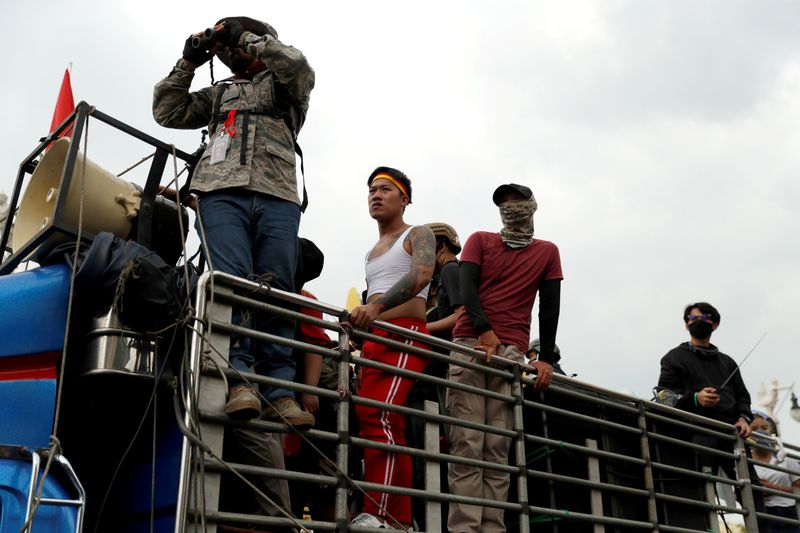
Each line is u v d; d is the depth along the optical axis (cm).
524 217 584
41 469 365
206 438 405
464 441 528
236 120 496
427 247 533
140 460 435
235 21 514
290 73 496
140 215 466
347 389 454
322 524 420
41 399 411
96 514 439
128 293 412
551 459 595
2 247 518
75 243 442
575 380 597
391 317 533
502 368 554
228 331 422
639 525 596
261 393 452
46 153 489
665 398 731
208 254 427
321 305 462
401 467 508
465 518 510
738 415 755
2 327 429
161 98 519
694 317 769
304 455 547
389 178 571
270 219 486
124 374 409
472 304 556
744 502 710
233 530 439
